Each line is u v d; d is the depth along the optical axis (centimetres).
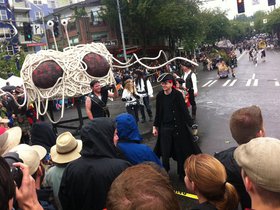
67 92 953
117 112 1532
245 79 2331
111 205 135
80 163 285
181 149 564
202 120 1113
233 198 223
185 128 563
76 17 4047
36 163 258
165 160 570
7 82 1327
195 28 4178
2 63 2214
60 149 336
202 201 227
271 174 160
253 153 168
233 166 268
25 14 5178
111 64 1043
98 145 283
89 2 4362
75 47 1014
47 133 413
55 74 930
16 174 177
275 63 3641
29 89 953
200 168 220
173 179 597
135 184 137
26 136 904
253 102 1365
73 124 1283
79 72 958
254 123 268
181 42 4819
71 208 294
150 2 3634
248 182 172
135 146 345
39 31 4981
